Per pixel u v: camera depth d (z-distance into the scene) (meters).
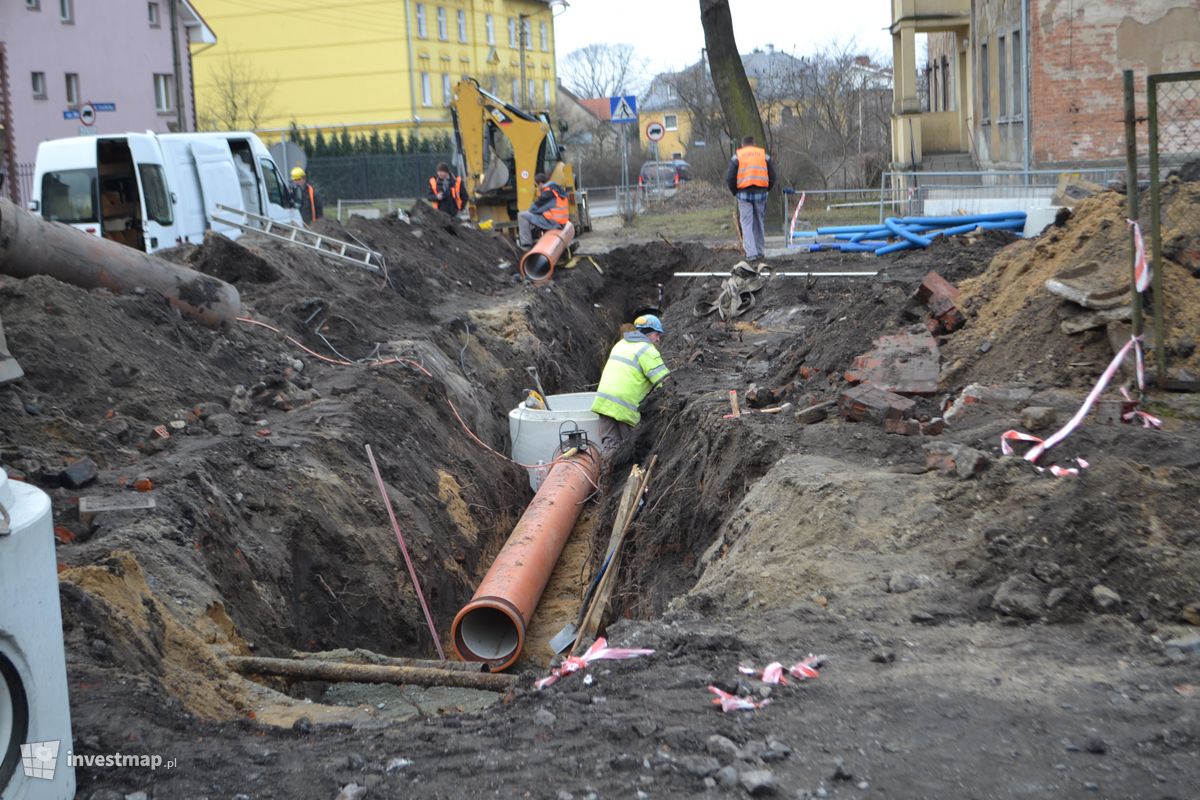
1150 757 3.79
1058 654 4.76
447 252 20.12
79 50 35.72
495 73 58.84
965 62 29.28
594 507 11.66
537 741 4.22
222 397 9.66
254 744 4.42
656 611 8.27
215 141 18.06
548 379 16.44
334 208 44.88
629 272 23.88
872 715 4.24
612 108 29.75
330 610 7.98
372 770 4.05
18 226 9.56
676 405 10.98
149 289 10.52
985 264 12.77
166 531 6.70
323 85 55.84
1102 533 5.33
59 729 3.70
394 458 10.01
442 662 7.07
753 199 18.42
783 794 3.66
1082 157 21.62
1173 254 8.05
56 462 7.34
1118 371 7.63
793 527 6.46
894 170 28.86
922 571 5.73
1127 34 21.16
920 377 8.30
